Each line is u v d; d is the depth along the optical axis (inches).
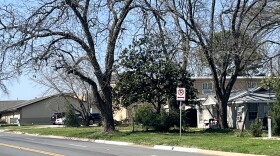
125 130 1348.4
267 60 1305.4
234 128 1401.3
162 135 1070.4
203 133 1141.1
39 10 1085.1
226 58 1312.7
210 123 1517.0
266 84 1501.0
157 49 1268.5
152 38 1259.2
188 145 839.1
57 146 951.6
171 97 1247.5
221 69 1368.1
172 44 1269.7
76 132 1360.7
